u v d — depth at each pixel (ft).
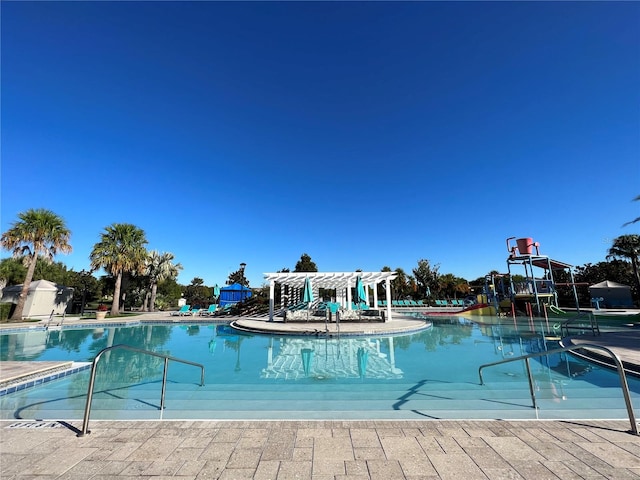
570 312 66.64
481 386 18.19
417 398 15.76
